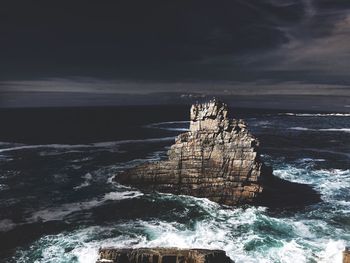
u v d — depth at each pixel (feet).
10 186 147.54
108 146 240.53
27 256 92.07
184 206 123.34
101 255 80.94
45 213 119.85
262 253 90.43
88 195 136.26
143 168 140.97
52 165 182.50
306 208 121.39
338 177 160.35
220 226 107.76
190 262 79.15
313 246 93.97
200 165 131.85
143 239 99.40
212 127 133.28
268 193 128.06
